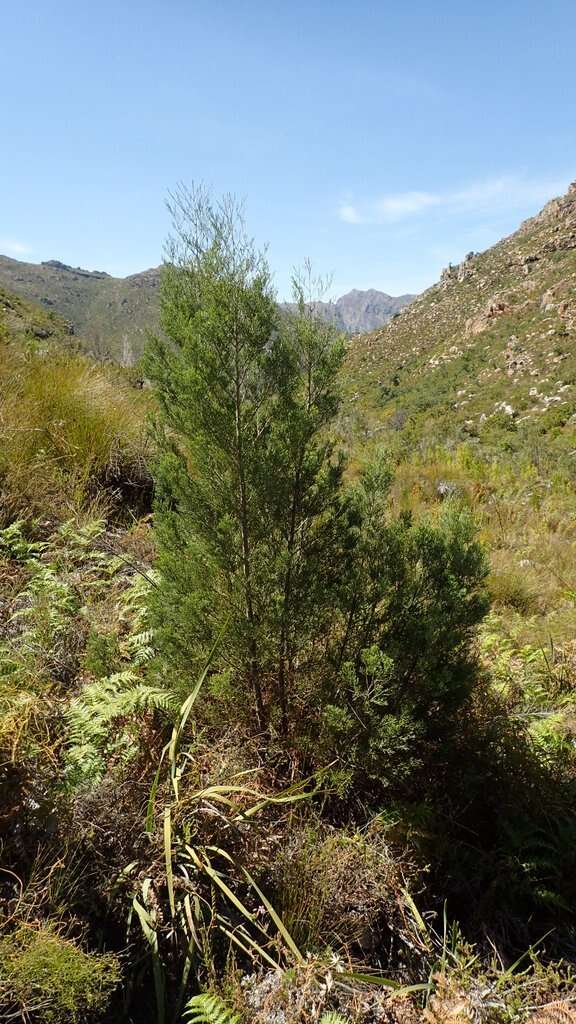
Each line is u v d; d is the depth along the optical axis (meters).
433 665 2.30
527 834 2.29
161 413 2.45
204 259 2.19
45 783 1.88
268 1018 1.63
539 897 2.16
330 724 2.23
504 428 51.44
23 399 5.14
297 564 2.37
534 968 1.95
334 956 1.80
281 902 1.97
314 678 2.47
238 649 2.33
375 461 2.61
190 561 2.40
